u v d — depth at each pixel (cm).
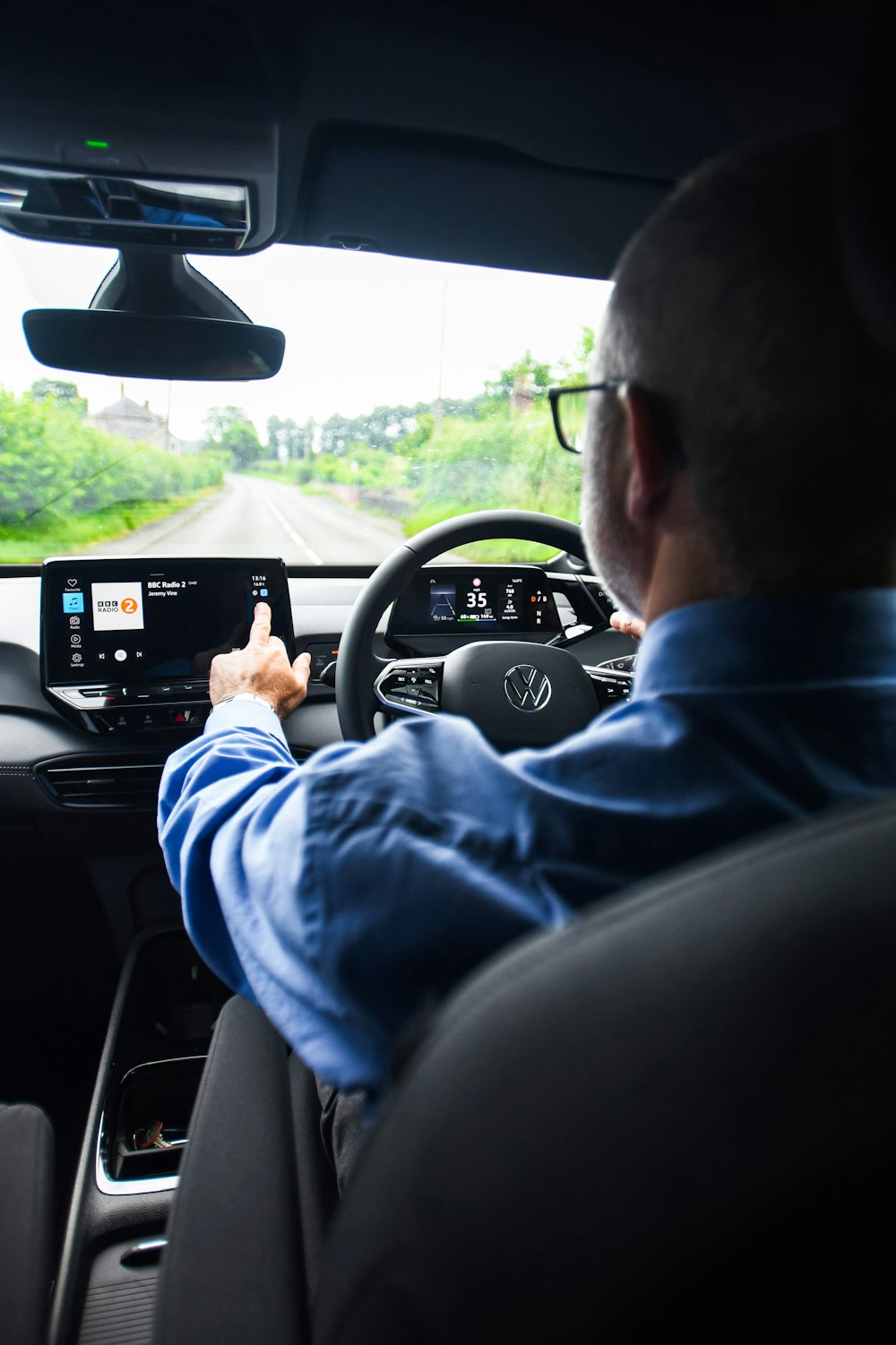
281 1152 88
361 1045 50
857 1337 34
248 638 186
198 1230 78
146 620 182
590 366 57
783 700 48
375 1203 39
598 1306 33
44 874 201
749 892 37
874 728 49
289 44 133
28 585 193
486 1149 35
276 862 53
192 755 80
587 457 57
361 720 141
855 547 47
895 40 32
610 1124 34
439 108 154
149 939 196
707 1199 32
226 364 188
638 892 39
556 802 48
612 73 147
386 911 47
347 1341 39
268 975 54
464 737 53
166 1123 166
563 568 177
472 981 40
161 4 122
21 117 139
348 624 141
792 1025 33
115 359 183
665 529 51
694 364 45
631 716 51
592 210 184
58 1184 161
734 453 45
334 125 158
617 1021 35
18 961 207
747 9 135
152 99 136
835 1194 31
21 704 183
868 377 41
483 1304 35
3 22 123
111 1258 115
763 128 161
